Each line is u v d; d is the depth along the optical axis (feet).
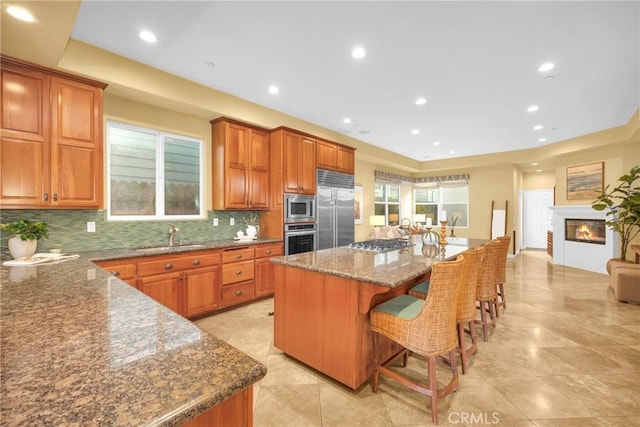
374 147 21.35
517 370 7.23
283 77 10.64
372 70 10.11
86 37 8.18
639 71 10.11
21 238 7.51
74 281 5.20
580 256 19.56
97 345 2.63
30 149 7.64
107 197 10.30
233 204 12.53
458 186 27.04
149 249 10.08
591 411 5.75
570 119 15.34
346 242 16.83
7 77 7.34
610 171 17.94
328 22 7.55
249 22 7.54
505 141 20.08
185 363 2.33
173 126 11.77
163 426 1.69
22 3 5.57
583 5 6.92
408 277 5.86
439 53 9.02
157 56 9.24
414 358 8.02
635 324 10.02
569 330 9.57
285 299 7.71
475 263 7.12
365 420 5.55
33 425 1.61
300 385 6.63
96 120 8.71
